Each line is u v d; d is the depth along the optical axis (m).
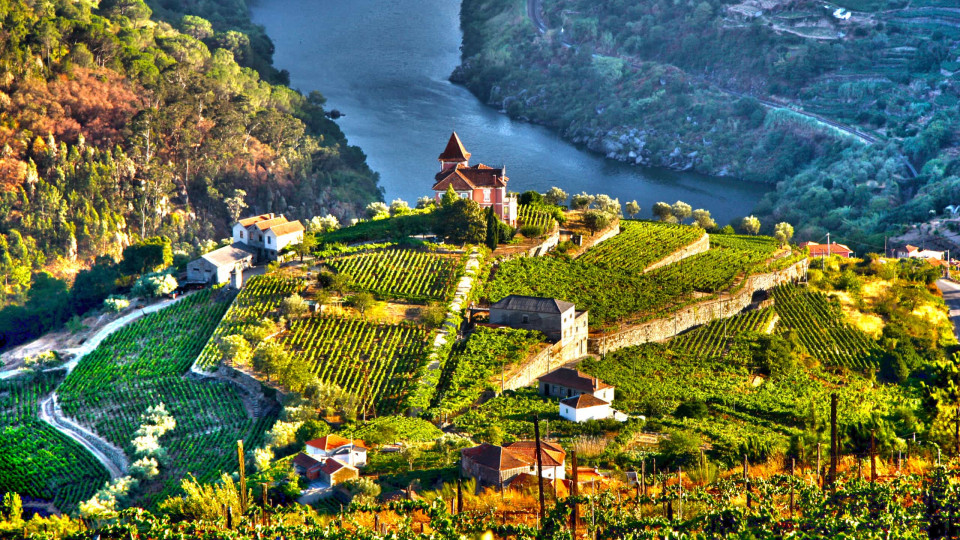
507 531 88.19
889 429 108.62
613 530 85.62
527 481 105.19
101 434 147.25
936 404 109.38
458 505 90.38
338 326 168.25
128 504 125.31
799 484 91.06
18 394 164.38
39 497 134.12
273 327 168.12
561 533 83.94
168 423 143.38
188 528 87.69
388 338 164.62
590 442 124.00
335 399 142.62
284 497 107.88
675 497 93.12
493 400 145.00
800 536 75.88
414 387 148.50
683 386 159.62
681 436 122.19
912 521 77.88
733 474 105.94
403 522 91.62
